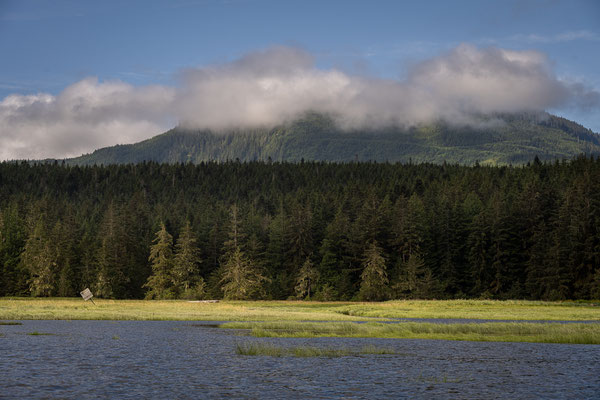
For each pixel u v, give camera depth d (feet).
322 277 418.10
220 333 158.40
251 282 393.09
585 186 433.48
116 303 302.45
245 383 84.94
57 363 99.55
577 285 380.37
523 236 428.15
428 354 118.73
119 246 434.30
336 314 243.60
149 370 94.68
